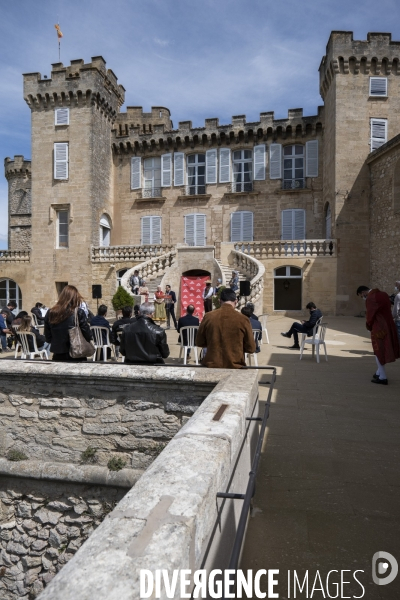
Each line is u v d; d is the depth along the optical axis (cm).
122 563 153
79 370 623
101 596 138
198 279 2575
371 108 2661
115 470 609
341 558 329
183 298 2559
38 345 1142
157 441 605
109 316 3003
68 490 631
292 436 575
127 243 3412
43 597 140
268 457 511
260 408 692
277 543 347
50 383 650
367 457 509
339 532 362
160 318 2023
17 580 630
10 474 639
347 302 2631
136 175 3394
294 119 3075
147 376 591
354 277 2634
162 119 3531
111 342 1086
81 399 639
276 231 3145
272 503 410
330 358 1162
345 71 2658
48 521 632
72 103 3097
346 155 2656
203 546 200
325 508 400
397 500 413
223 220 3244
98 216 3181
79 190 3088
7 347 1680
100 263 3048
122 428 621
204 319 585
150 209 3372
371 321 862
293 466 487
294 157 3164
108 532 173
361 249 2634
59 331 671
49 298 3130
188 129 3269
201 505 197
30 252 3183
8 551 639
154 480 218
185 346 1063
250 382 455
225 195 3231
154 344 662
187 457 246
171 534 171
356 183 2645
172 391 595
